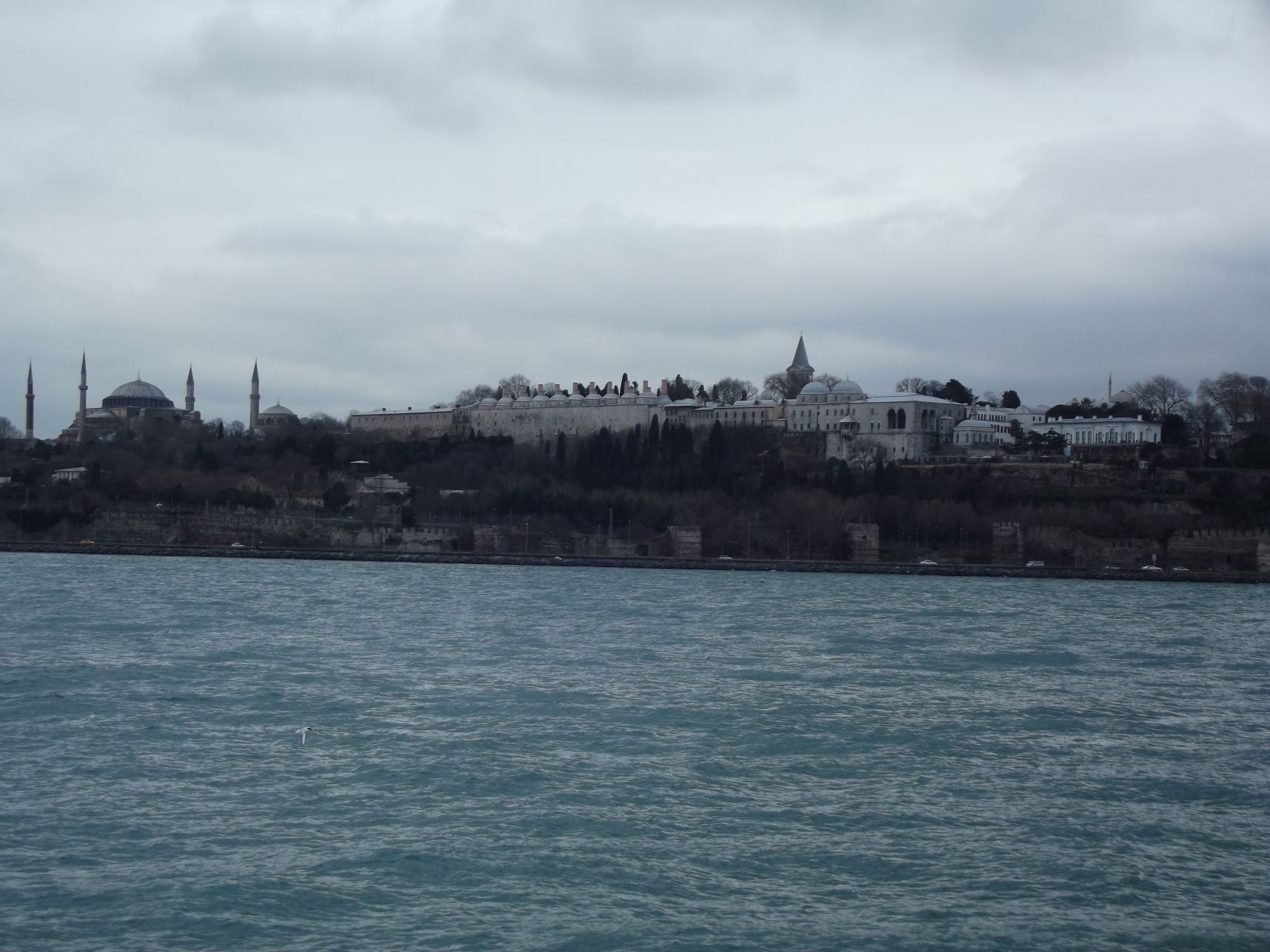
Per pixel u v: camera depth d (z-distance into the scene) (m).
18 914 68.62
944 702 125.31
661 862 77.44
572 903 71.25
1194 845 81.81
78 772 93.50
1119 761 101.81
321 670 140.75
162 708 115.75
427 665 146.38
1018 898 72.94
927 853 79.62
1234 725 116.62
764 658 155.25
